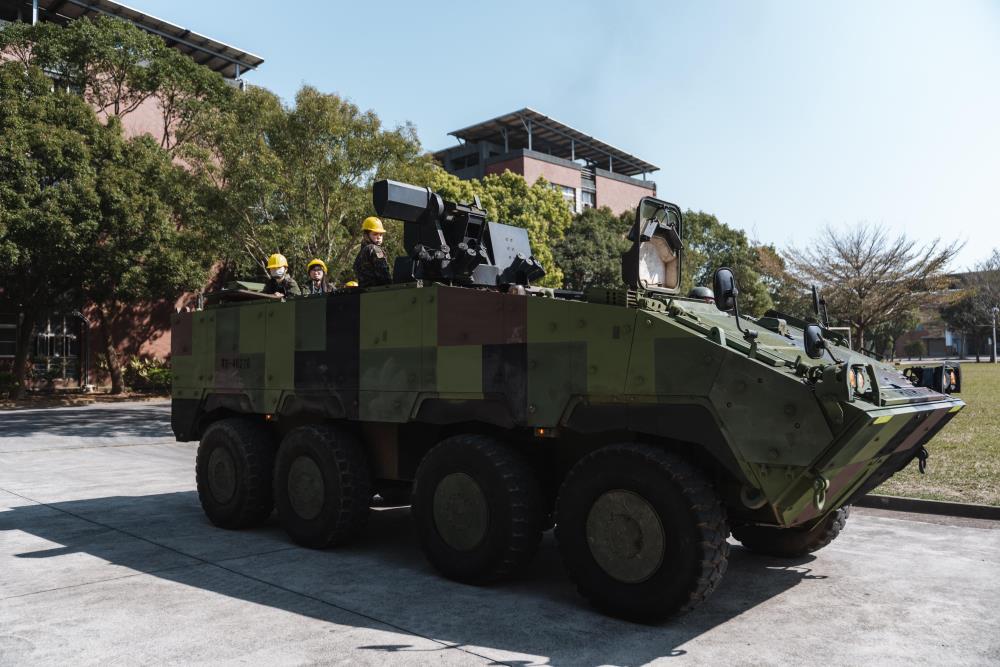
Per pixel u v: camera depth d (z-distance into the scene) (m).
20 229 19.72
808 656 3.87
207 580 5.22
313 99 16.48
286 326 6.54
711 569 4.04
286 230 16.28
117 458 12.38
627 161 55.50
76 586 5.09
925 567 5.63
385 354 5.72
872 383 4.02
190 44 32.56
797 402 3.88
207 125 20.73
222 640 4.06
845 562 5.78
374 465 6.17
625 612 4.31
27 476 10.42
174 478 10.23
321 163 16.61
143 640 4.06
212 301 7.60
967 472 9.18
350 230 18.23
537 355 4.85
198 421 7.61
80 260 21.34
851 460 4.05
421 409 5.48
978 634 4.20
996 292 50.25
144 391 28.47
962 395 22.14
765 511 4.46
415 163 17.88
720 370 4.13
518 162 45.75
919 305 22.92
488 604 4.68
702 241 43.78
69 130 21.02
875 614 4.55
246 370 6.95
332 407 6.11
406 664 3.73
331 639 4.07
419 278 5.92
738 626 4.32
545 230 32.91
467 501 5.03
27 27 23.55
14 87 20.95
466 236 6.26
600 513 4.41
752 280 41.50
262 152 16.56
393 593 4.91
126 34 24.44
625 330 4.48
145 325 29.48
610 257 35.59
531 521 4.86
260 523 7.05
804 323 6.02
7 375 24.89
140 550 6.12
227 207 17.00
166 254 21.58
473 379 5.16
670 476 4.11
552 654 3.87
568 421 4.70
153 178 22.16
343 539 6.00
